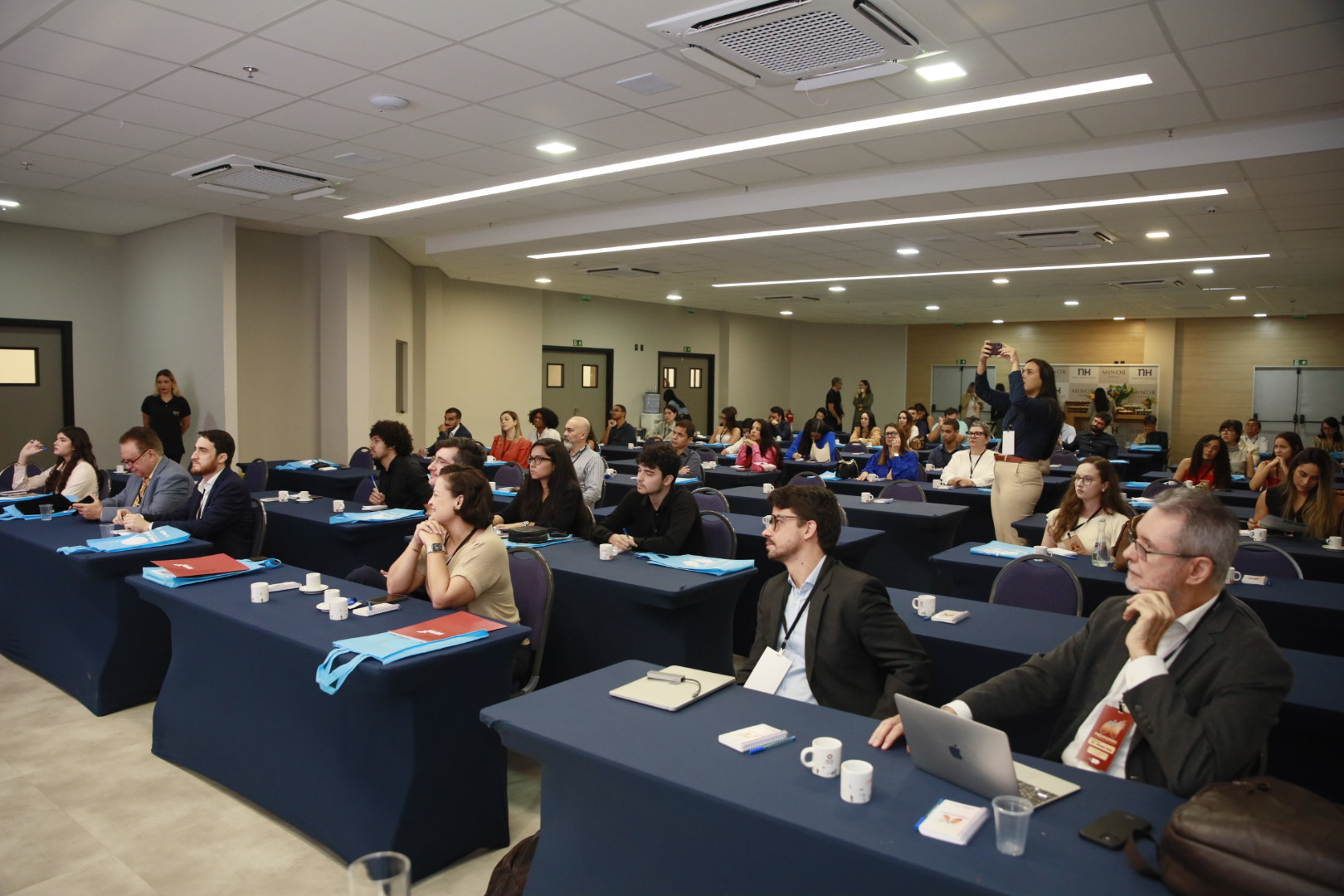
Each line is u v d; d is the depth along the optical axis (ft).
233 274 27.78
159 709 10.71
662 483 13.05
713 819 4.95
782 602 8.07
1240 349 52.90
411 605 9.56
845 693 7.54
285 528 18.06
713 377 58.65
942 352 62.08
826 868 4.50
